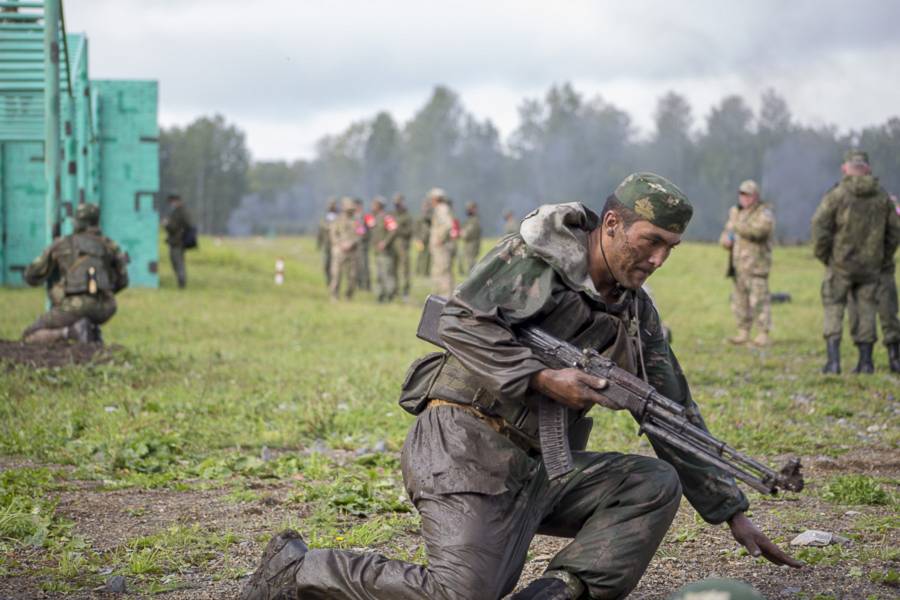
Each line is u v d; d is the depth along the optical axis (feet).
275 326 70.49
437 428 14.55
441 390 14.74
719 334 71.92
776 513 23.53
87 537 21.24
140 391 39.11
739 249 62.90
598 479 15.06
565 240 14.21
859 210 49.01
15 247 94.68
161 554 19.81
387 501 23.73
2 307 75.20
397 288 103.65
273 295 103.45
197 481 26.73
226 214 552.00
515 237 14.38
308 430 33.30
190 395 38.58
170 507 23.88
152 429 31.63
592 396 13.79
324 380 44.16
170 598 17.62
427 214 134.92
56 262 49.03
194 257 137.49
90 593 17.78
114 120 94.89
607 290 14.64
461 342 14.06
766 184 363.56
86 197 82.64
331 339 64.03
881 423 36.47
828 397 41.86
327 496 24.44
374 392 40.32
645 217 13.96
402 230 109.40
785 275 136.77
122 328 64.64
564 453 14.07
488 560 13.83
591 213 14.70
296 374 46.14
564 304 14.28
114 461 27.96
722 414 36.50
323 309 86.94
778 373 50.08
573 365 14.01
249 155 596.70
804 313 88.58
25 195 94.32
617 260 14.32
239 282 117.91
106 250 49.70
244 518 22.91
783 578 18.61
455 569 13.70
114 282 50.31
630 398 13.91
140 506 23.90
